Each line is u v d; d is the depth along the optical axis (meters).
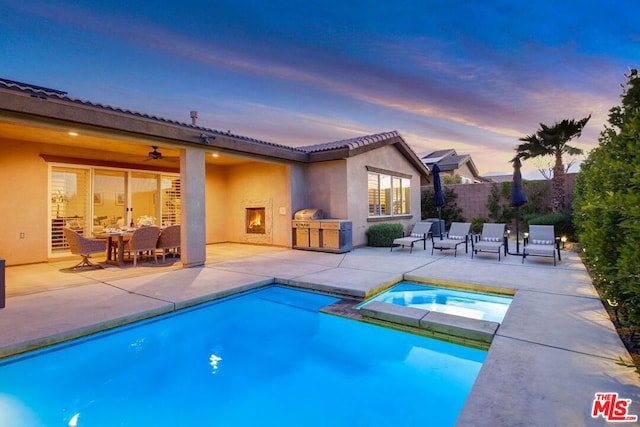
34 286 6.28
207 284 6.38
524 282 6.20
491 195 15.20
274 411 3.12
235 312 5.70
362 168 11.91
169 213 12.09
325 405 3.20
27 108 5.60
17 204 8.65
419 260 8.86
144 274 7.33
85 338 4.25
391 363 3.98
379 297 6.15
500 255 9.32
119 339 4.57
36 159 8.96
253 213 12.91
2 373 3.63
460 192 15.97
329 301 6.00
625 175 3.42
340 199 11.20
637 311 3.16
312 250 10.90
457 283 6.39
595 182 5.92
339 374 3.77
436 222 13.95
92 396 3.36
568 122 12.39
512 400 2.57
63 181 9.53
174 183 12.29
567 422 2.30
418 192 16.12
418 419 2.95
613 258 3.65
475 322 4.32
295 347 4.46
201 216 8.41
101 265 8.47
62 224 9.49
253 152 9.71
